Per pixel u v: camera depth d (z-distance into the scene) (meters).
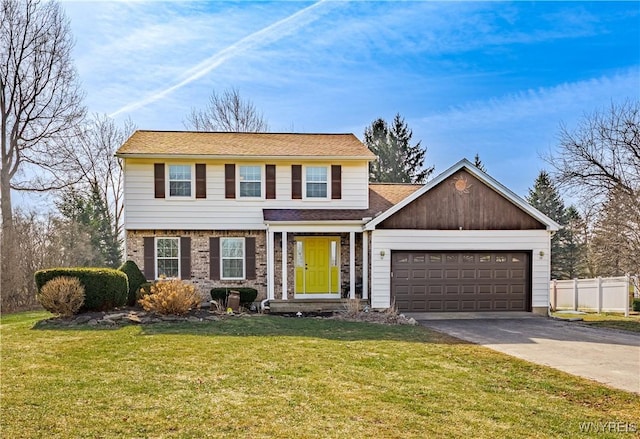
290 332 11.85
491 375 8.00
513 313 17.03
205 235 18.48
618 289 18.55
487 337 12.10
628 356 9.77
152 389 6.76
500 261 17.30
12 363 8.28
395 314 14.93
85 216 31.52
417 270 17.00
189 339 10.54
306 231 17.34
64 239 24.95
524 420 5.80
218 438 5.01
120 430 5.19
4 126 23.98
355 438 5.08
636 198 18.20
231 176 18.58
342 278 18.78
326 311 16.94
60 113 25.59
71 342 10.12
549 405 6.44
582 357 9.63
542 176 41.41
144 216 18.08
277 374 7.69
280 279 18.53
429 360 9.02
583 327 14.30
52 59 24.84
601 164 22.42
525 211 17.30
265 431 5.23
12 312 19.56
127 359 8.62
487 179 17.09
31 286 21.31
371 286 16.81
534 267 17.23
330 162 19.14
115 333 11.20
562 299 22.30
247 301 17.52
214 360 8.59
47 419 5.50
